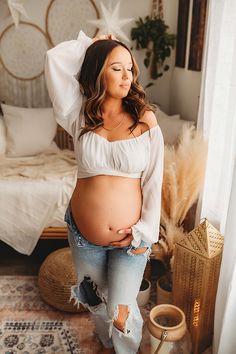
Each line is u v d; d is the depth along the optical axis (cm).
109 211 144
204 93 205
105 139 140
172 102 371
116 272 152
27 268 266
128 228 147
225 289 169
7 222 254
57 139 358
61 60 143
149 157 144
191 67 306
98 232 147
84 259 159
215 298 188
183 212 201
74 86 145
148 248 154
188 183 192
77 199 151
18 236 256
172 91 370
